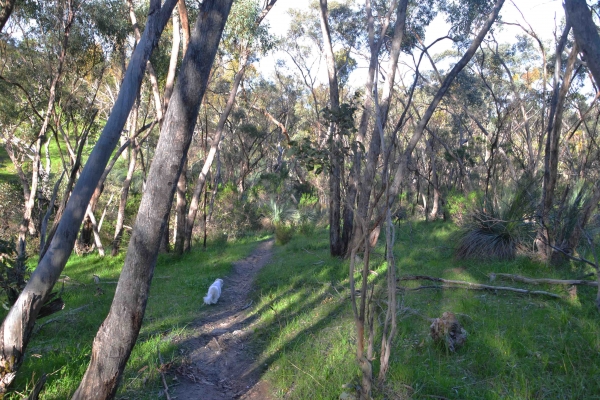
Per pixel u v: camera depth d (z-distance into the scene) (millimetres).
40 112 19078
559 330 6172
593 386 4875
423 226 19203
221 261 15695
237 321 9016
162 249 17969
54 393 5371
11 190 23188
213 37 4320
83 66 18250
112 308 4457
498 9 6246
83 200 4730
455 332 5992
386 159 4473
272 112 32938
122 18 17016
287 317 8547
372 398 4570
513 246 10289
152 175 4363
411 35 16391
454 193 21859
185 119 4316
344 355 6094
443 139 26594
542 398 4754
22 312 4758
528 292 7801
